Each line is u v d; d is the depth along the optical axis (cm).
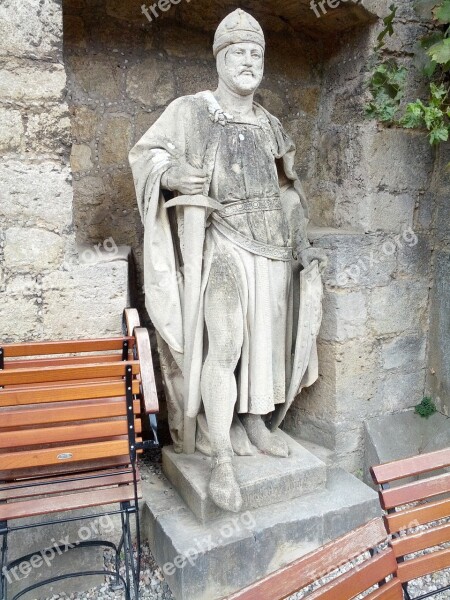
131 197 269
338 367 258
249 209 211
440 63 242
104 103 258
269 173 217
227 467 202
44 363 180
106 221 266
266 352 219
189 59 271
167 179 203
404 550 144
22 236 196
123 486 173
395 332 271
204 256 211
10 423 154
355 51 258
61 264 202
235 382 210
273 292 220
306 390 275
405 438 272
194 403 213
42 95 192
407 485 151
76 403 169
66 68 248
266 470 217
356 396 265
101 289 209
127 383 164
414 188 265
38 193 196
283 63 282
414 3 241
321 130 287
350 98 263
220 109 211
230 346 205
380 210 258
